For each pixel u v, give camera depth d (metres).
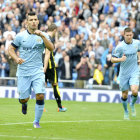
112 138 16.31
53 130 18.20
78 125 20.42
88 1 49.28
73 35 45.44
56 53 43.09
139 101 37.44
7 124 20.08
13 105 31.97
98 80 39.22
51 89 39.09
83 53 42.41
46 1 50.12
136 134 17.62
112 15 47.47
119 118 24.44
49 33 25.98
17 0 51.75
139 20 46.53
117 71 38.88
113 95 38.66
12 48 18.73
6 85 40.59
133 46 23.42
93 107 32.56
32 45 18.58
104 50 42.59
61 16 48.53
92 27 45.25
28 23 18.47
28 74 18.81
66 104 34.91
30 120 22.03
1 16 50.06
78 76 40.25
